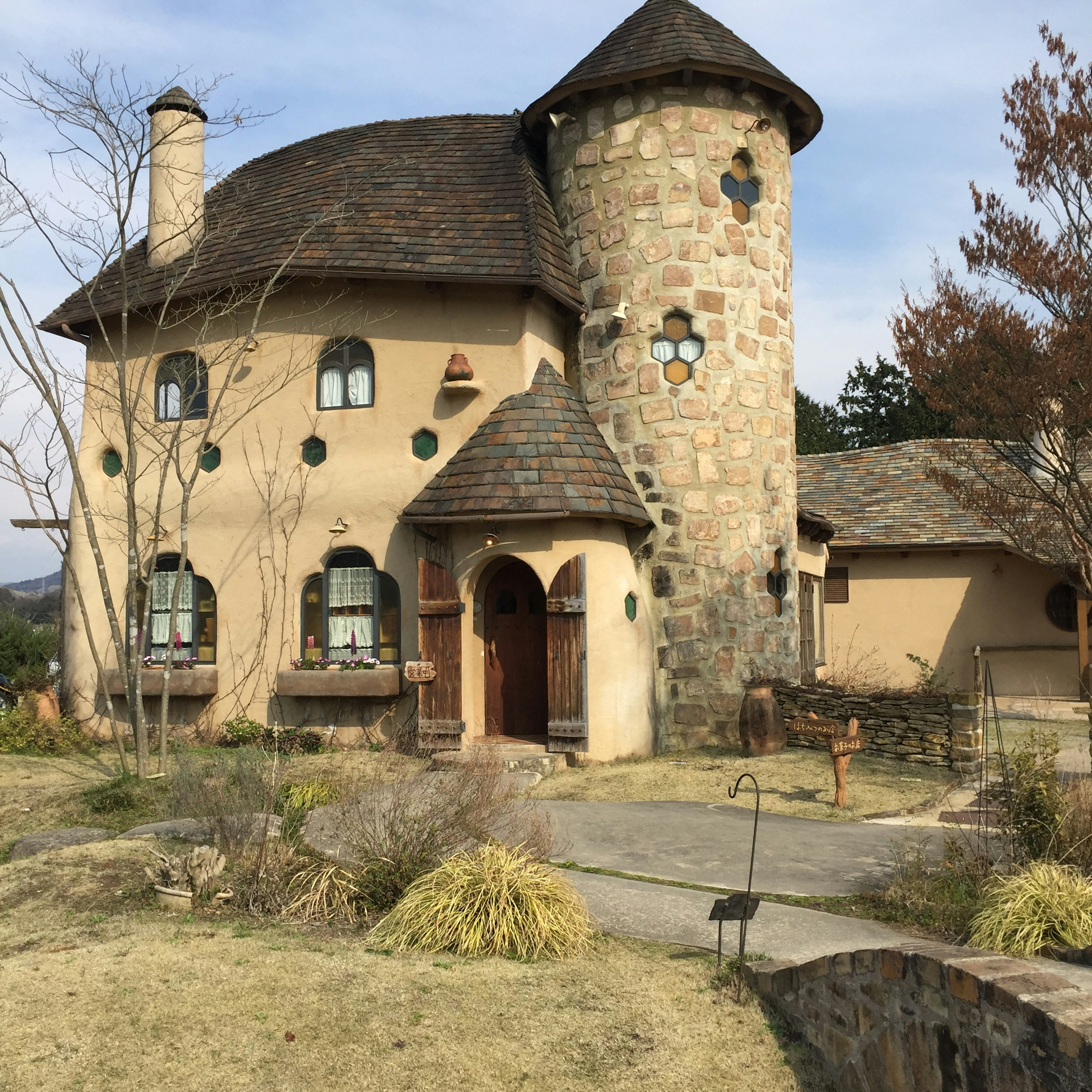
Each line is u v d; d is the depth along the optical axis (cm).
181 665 1440
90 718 1503
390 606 1378
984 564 1953
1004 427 1209
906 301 1241
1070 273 1181
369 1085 470
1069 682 1880
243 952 610
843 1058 498
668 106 1421
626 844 877
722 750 1323
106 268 1312
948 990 432
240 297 1439
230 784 921
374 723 1363
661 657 1370
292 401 1436
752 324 1431
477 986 566
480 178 1540
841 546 1956
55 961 593
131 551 1191
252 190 1689
